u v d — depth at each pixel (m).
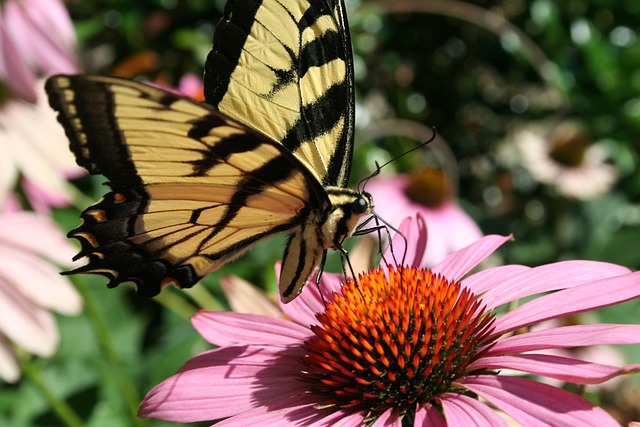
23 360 0.44
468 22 0.75
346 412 0.36
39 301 0.43
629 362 0.55
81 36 0.56
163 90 0.36
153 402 0.37
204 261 0.39
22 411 0.47
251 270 0.49
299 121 0.39
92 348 0.49
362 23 0.69
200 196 0.38
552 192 0.73
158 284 0.39
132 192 0.38
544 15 0.68
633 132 0.68
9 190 0.45
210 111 0.37
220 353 0.38
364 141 0.60
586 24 0.68
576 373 0.35
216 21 0.67
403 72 0.78
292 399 0.37
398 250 0.41
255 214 0.38
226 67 0.38
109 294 0.50
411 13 0.75
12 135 0.45
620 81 0.67
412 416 0.36
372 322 0.37
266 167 0.38
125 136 0.37
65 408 0.44
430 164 0.71
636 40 0.68
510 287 0.38
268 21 0.39
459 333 0.36
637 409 0.49
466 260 0.40
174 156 0.37
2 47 0.43
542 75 0.69
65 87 0.35
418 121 0.77
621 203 0.70
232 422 0.36
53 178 0.45
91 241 0.38
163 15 0.66
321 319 0.38
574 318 0.52
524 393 0.35
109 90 0.36
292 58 0.39
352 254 0.41
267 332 0.39
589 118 0.69
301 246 0.39
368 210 0.38
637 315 0.53
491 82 0.79
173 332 0.50
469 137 0.80
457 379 0.36
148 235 0.38
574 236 0.69
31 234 0.44
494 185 0.79
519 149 0.75
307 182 0.38
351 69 0.39
